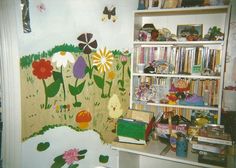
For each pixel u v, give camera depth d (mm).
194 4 1946
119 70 2268
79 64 2266
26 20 2133
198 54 1995
